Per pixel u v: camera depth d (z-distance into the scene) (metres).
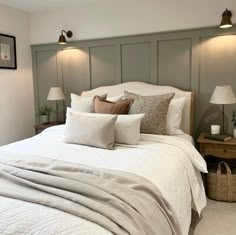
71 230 1.01
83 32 3.62
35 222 1.05
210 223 2.23
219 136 2.69
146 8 3.20
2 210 1.14
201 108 3.08
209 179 2.69
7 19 3.64
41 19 3.90
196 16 2.96
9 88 3.75
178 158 2.04
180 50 3.10
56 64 3.91
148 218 1.21
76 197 1.21
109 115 2.31
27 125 4.09
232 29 2.82
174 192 1.67
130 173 1.58
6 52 3.66
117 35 3.41
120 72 3.46
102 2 3.43
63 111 3.97
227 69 2.92
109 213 1.11
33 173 1.48
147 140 2.42
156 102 2.59
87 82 3.72
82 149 2.21
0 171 1.55
